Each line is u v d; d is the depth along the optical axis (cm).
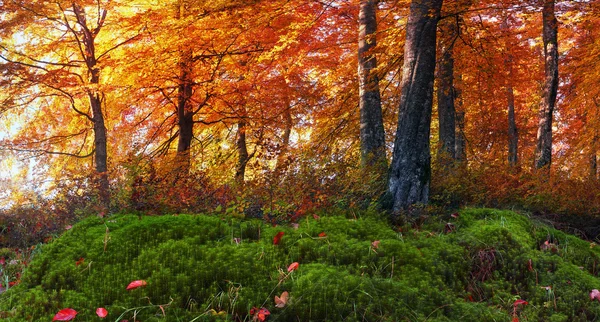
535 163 1018
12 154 1369
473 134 1809
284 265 332
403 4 881
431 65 552
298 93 1244
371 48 834
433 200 573
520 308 340
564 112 1620
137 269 315
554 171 800
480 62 1023
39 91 1307
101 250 345
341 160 597
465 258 394
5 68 1121
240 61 1202
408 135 533
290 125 1319
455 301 320
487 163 773
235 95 1239
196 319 262
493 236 430
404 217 484
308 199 485
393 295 305
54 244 364
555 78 990
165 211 477
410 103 543
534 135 1973
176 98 1291
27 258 464
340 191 517
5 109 1248
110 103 1384
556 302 354
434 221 493
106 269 317
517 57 1122
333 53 1182
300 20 1117
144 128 1457
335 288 295
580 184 718
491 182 676
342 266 338
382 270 343
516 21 1369
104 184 612
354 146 955
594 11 794
